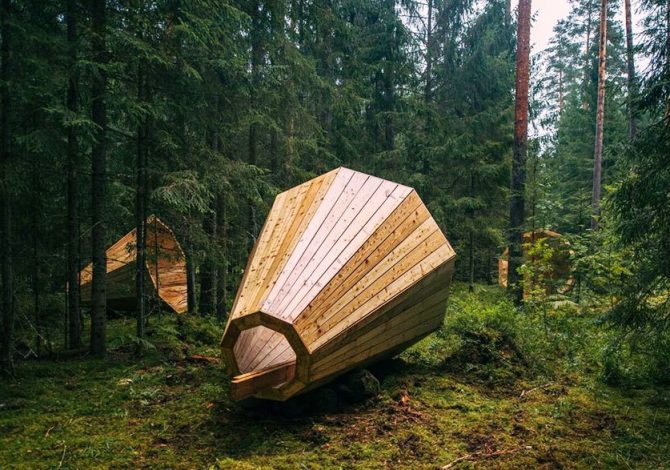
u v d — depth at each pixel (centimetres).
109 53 689
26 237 788
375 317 524
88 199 905
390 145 1831
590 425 520
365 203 576
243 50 1022
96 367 727
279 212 630
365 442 467
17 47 612
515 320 853
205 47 784
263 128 1173
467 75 1784
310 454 439
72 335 823
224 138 1024
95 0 692
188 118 822
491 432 497
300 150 1297
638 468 422
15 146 681
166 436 484
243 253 1132
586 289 1011
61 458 435
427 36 1859
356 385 561
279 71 1068
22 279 816
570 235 1074
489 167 1638
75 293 819
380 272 535
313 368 480
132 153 841
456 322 910
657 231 531
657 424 521
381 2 1742
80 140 775
